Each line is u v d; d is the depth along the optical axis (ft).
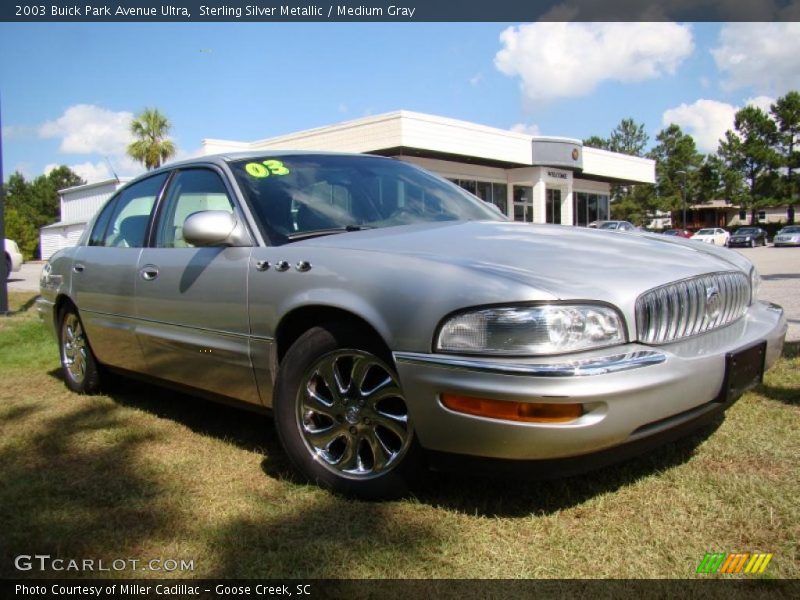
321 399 9.41
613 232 10.88
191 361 11.46
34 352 21.44
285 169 11.72
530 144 102.89
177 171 13.00
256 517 8.65
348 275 8.83
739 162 214.90
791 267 58.90
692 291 8.59
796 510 8.26
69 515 8.91
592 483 9.22
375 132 84.07
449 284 7.89
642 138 261.03
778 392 12.99
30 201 263.49
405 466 8.55
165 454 11.16
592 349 7.52
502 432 7.41
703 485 9.04
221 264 10.61
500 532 7.98
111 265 13.50
